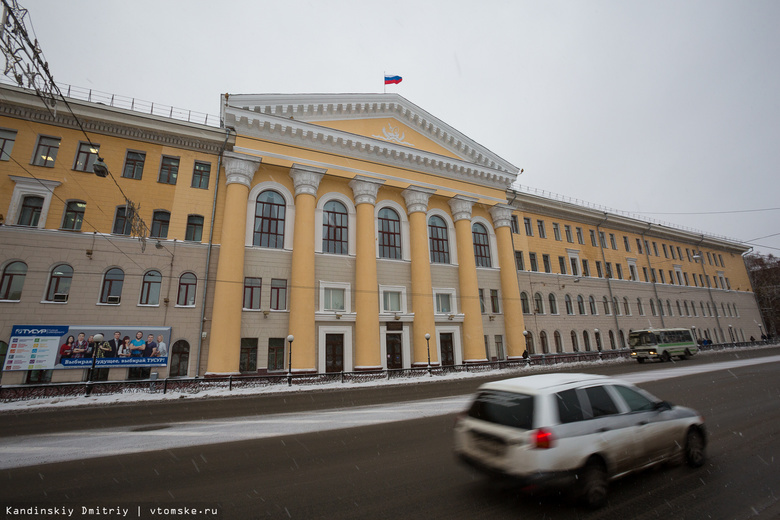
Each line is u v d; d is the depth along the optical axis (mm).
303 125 25375
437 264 29094
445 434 8258
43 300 18422
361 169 27438
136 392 16734
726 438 7086
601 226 41562
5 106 19828
